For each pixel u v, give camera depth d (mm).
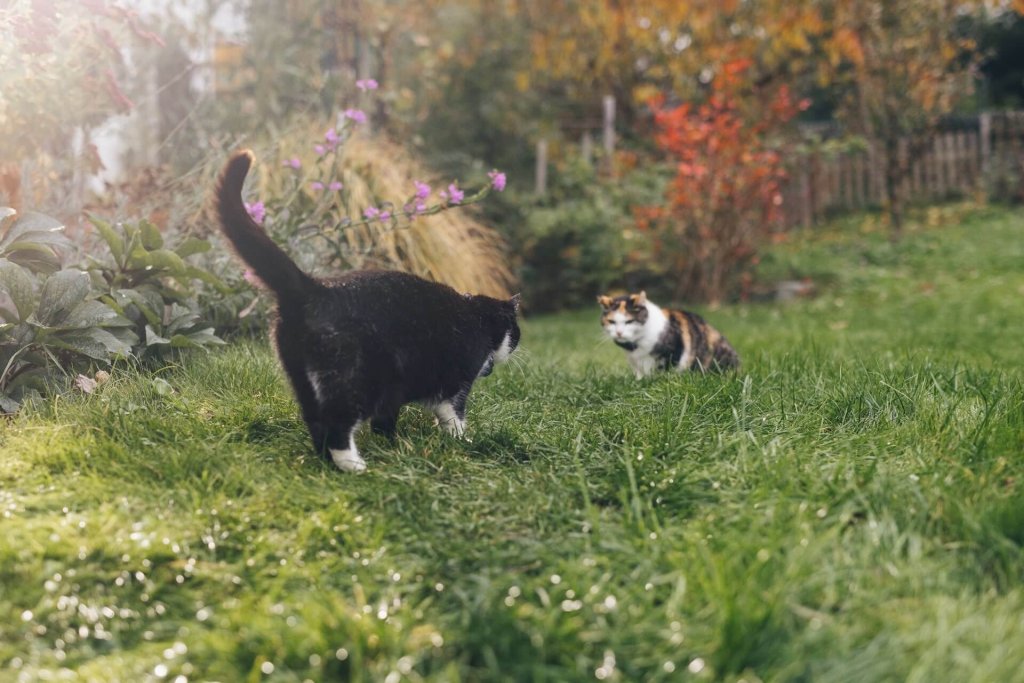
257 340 3104
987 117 8469
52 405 2359
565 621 1555
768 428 2354
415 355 2258
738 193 5641
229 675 1459
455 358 2342
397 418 2387
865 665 1412
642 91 7047
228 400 2447
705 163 5633
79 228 3137
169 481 2049
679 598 1601
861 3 6578
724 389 2570
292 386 2211
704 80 7582
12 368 2496
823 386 2639
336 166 3375
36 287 2584
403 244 3818
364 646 1509
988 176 8422
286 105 5738
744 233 5730
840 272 6188
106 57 3363
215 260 3141
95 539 1797
